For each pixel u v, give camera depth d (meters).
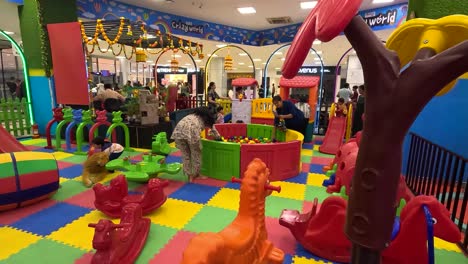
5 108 6.75
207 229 2.83
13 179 3.08
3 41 11.67
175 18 9.88
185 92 12.34
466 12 3.54
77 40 5.94
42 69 6.94
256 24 11.40
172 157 5.42
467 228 2.53
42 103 7.18
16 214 3.06
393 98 0.88
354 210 1.00
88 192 3.69
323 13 0.85
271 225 2.94
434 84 0.84
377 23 8.52
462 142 4.23
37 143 6.44
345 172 3.23
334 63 18.94
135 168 3.91
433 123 4.28
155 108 6.43
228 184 4.08
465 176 4.27
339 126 6.38
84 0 7.58
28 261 2.30
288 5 8.75
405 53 1.54
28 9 6.74
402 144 0.93
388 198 0.95
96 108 7.24
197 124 4.00
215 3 8.64
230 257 1.51
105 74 16.77
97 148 4.61
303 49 0.92
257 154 4.12
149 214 3.12
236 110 7.69
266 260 1.99
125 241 2.24
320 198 3.64
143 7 9.02
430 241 1.64
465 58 0.80
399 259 2.14
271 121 7.46
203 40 11.05
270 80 27.70
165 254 2.41
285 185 4.07
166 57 18.56
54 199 3.46
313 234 2.41
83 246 2.51
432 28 1.33
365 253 1.01
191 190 3.83
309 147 6.66
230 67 10.98
